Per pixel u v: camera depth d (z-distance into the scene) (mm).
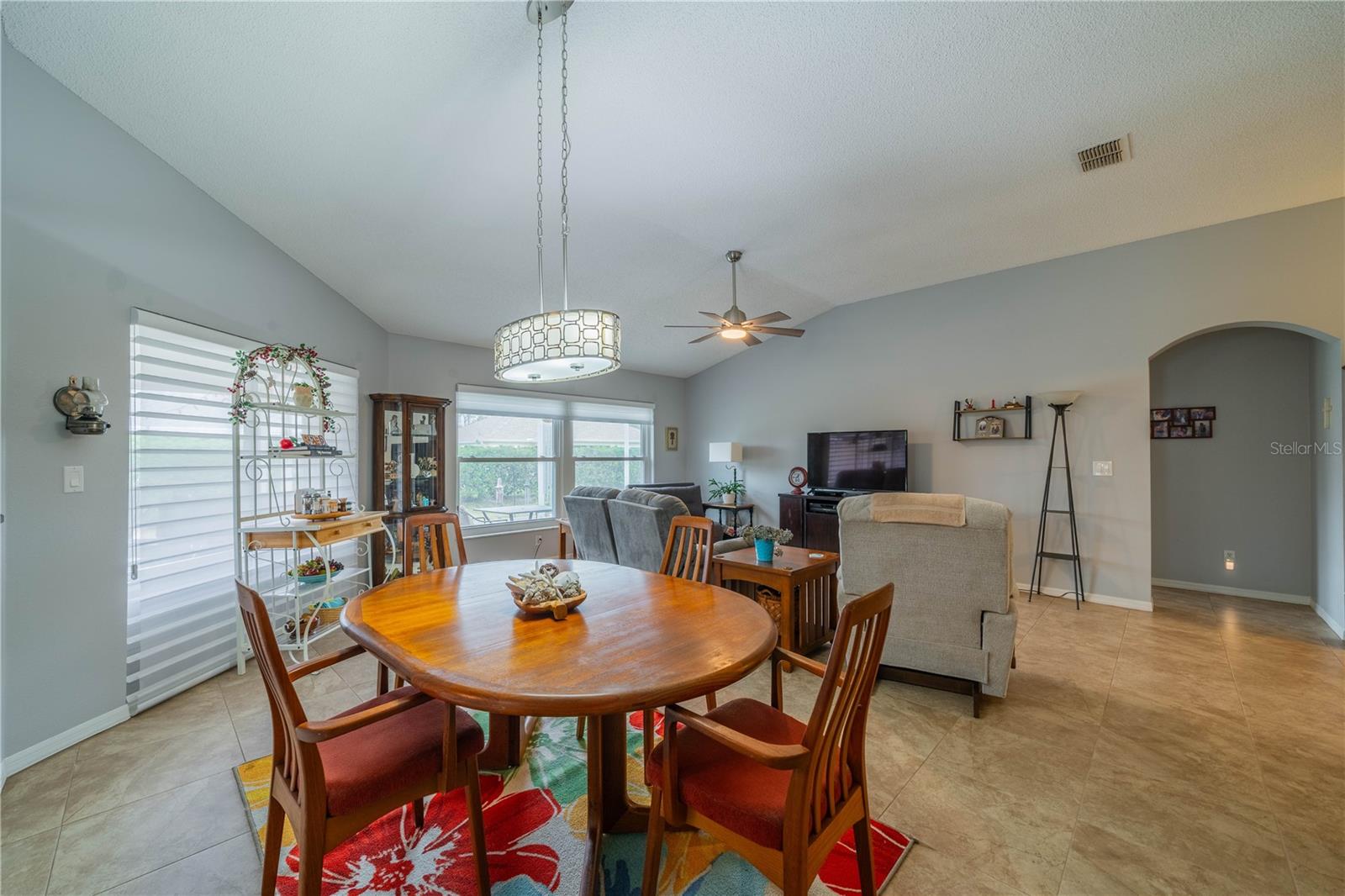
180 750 2109
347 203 3064
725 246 4145
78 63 2045
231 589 2945
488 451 5430
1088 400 4367
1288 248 3627
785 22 2082
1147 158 3051
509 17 1983
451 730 1328
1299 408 4191
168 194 2590
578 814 1752
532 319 1728
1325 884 1469
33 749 2000
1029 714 2455
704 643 1382
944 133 2807
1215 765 2033
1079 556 4363
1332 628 3586
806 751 1085
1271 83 2455
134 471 2406
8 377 1932
